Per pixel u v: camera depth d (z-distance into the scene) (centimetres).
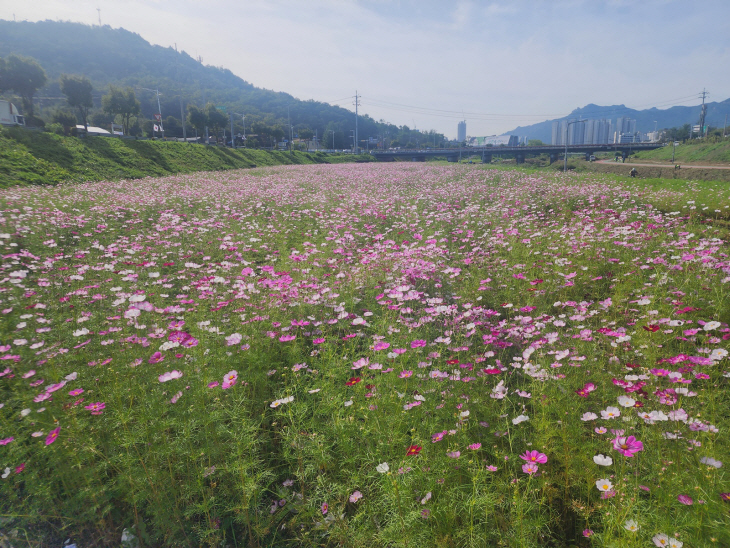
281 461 290
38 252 691
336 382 339
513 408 305
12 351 331
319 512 240
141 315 439
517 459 257
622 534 188
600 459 217
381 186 1920
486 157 11369
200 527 248
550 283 538
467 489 234
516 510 203
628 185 1764
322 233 908
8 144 2408
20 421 282
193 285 541
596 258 633
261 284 483
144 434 256
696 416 251
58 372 301
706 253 543
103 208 1081
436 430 272
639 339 373
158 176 3061
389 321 431
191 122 6456
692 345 370
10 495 253
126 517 258
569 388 293
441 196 1480
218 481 271
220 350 344
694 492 203
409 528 208
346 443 262
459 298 511
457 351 361
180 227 839
